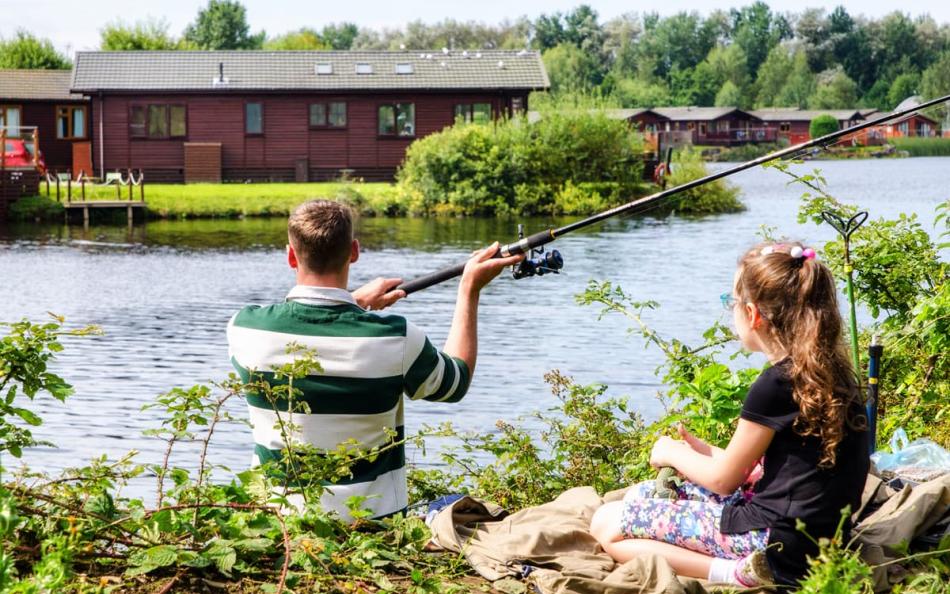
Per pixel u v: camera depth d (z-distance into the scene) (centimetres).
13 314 1639
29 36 6638
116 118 3903
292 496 346
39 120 4306
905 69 13912
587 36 15350
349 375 333
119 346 1400
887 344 539
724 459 313
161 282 2006
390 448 344
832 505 304
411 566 336
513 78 4000
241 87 3891
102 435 946
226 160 3953
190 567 324
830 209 549
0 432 344
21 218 3209
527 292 1886
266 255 2436
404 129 3997
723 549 321
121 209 3259
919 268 565
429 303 1775
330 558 324
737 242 2653
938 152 8106
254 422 348
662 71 14912
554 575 325
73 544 290
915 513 331
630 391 1123
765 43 14462
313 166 3988
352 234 344
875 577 312
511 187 3603
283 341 335
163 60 3994
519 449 488
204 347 1406
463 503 380
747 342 321
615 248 2542
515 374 1212
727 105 13088
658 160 3956
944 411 509
